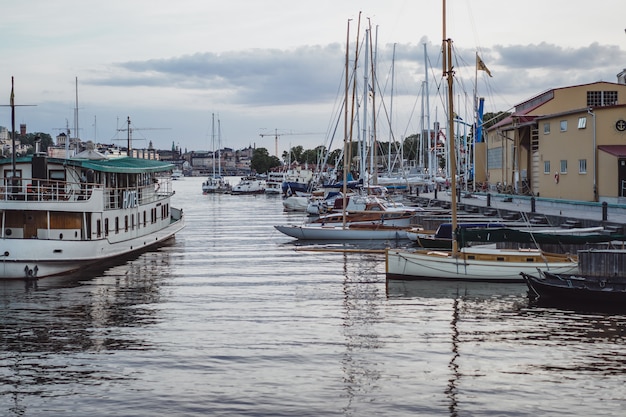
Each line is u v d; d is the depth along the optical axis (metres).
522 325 28.03
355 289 36.19
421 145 121.62
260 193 181.88
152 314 30.53
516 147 80.75
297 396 20.33
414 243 57.69
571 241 37.69
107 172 47.06
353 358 23.81
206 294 35.12
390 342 25.73
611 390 20.64
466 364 23.09
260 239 63.12
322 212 91.69
